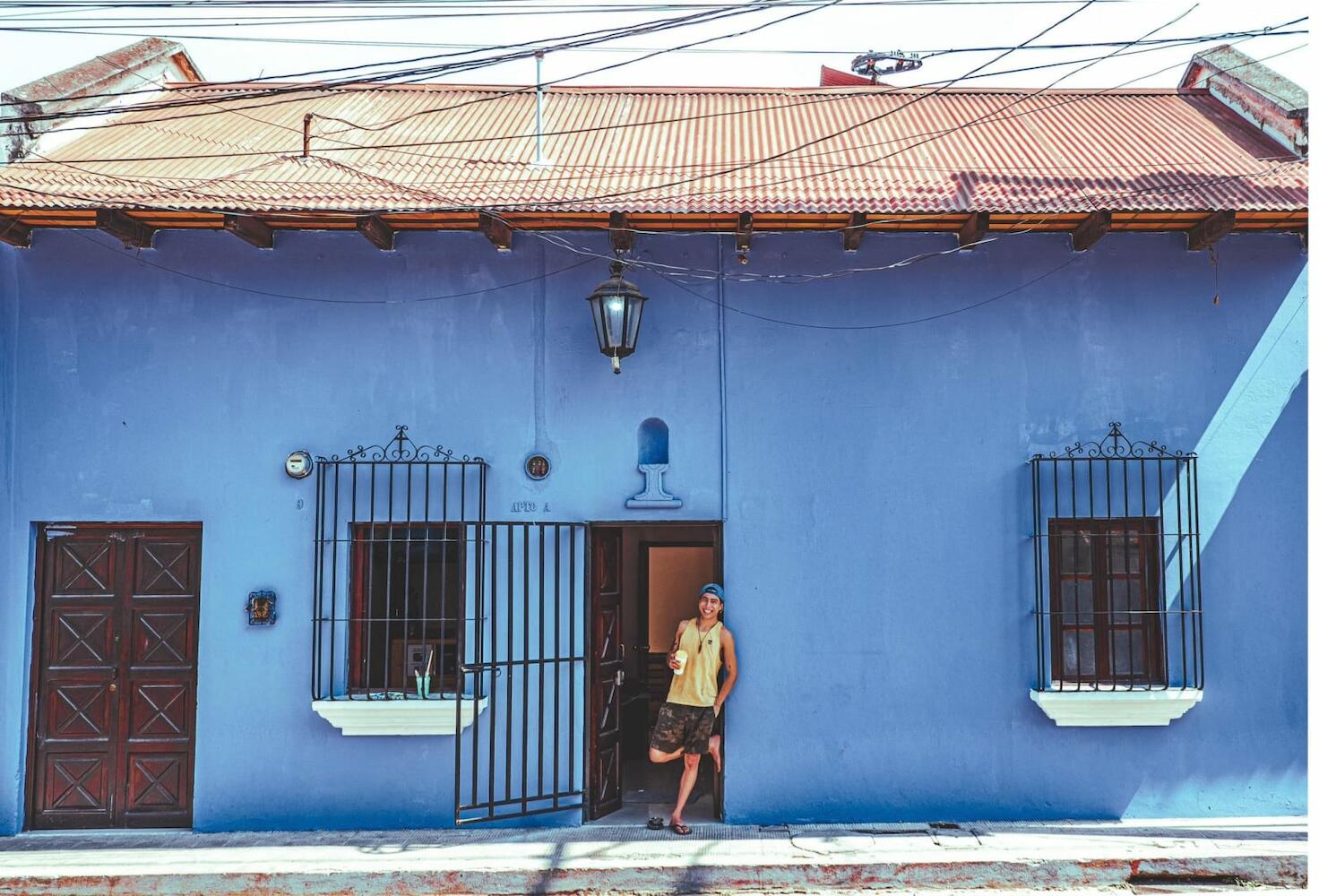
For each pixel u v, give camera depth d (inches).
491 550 270.7
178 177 270.1
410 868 238.2
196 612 277.4
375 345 281.7
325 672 273.6
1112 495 277.3
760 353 282.4
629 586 421.7
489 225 261.4
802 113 356.8
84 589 277.6
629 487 280.4
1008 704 274.7
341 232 282.7
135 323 279.3
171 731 274.8
